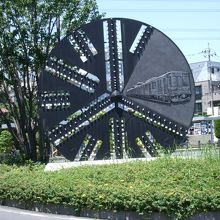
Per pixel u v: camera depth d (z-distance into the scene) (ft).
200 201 31.01
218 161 40.70
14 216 35.86
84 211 34.53
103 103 52.21
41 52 70.54
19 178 42.55
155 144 51.49
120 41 53.01
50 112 52.42
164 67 52.54
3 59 70.79
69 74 52.70
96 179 38.37
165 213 31.32
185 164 39.50
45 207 36.99
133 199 32.19
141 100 52.16
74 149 51.78
